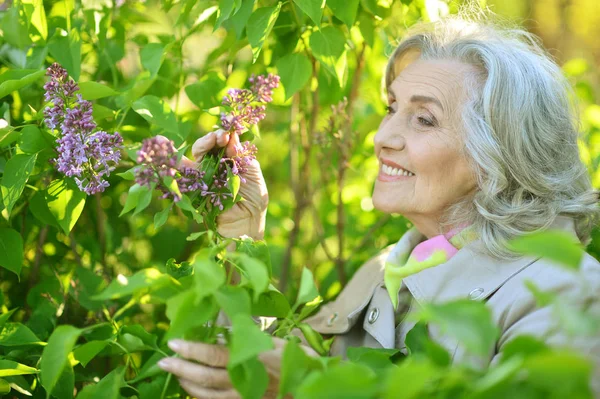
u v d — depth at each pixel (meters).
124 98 1.61
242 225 1.62
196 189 1.41
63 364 1.07
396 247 1.77
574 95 1.75
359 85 2.32
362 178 2.61
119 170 2.03
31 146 1.48
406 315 1.63
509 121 1.56
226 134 1.44
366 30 1.89
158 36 2.07
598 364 1.28
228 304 1.00
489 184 1.56
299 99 2.29
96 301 1.80
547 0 3.34
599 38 3.38
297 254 2.62
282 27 1.84
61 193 1.53
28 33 1.71
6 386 1.45
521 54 1.62
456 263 1.55
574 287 1.40
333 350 1.76
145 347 1.25
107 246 2.16
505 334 1.41
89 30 1.95
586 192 1.66
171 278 1.08
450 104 1.59
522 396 0.79
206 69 1.98
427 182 1.61
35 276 1.94
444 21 1.77
